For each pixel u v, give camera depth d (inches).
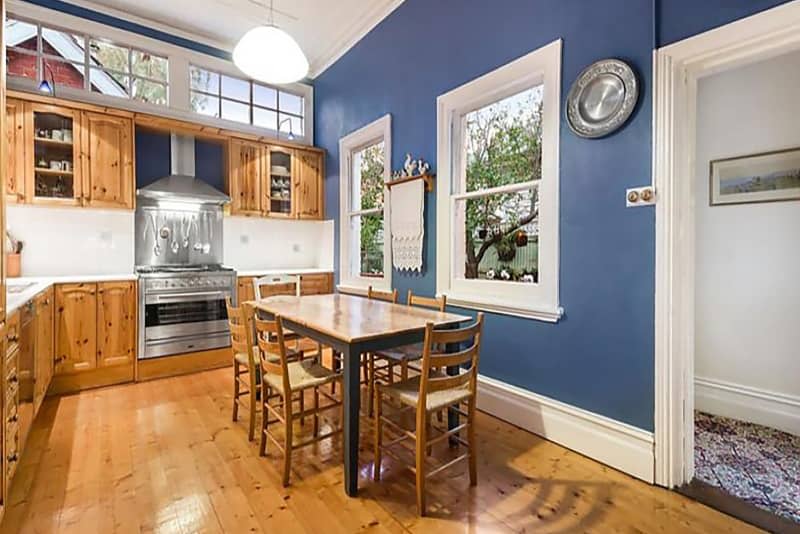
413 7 138.2
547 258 97.5
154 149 164.1
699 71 75.4
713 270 111.6
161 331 141.9
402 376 102.8
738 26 67.7
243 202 173.0
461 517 68.2
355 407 73.5
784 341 100.7
